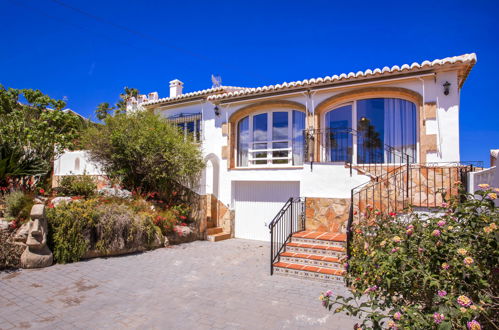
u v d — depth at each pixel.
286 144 12.51
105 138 12.12
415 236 3.37
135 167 12.38
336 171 9.47
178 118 15.09
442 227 3.17
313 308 5.45
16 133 10.80
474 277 2.77
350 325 4.80
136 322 4.78
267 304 5.61
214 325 4.74
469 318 2.39
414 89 10.04
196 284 6.66
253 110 13.06
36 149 11.34
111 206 9.23
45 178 11.51
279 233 10.66
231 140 13.30
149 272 7.39
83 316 4.93
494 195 3.20
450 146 9.44
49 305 5.32
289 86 11.67
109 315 5.00
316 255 7.83
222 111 13.60
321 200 9.62
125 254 8.95
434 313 2.54
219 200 13.26
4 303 5.34
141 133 11.94
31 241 7.25
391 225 4.65
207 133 14.13
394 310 2.96
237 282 6.86
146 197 11.59
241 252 9.92
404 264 3.07
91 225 8.37
